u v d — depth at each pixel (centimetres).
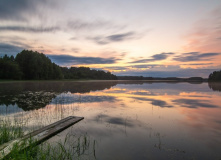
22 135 596
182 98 1661
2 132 598
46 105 1213
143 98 1641
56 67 7625
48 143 536
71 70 12644
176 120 836
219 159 452
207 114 971
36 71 6297
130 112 1007
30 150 454
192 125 754
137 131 665
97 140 571
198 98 1667
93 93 2073
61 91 2250
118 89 2805
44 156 410
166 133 647
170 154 476
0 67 5319
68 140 570
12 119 833
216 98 1675
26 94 1794
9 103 1248
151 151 493
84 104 1270
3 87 2755
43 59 7175
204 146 532
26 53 6481
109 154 472
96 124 755
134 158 452
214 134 641
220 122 806
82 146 521
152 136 612
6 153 425
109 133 640
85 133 639
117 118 866
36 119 840
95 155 465
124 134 632
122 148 512
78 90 2464
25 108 1095
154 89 2866
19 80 5619
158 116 914
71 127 709
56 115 924
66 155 451
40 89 2488
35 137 557
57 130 636
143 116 912
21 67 6012
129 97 1711
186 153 484
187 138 597
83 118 855
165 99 1577
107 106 1196
